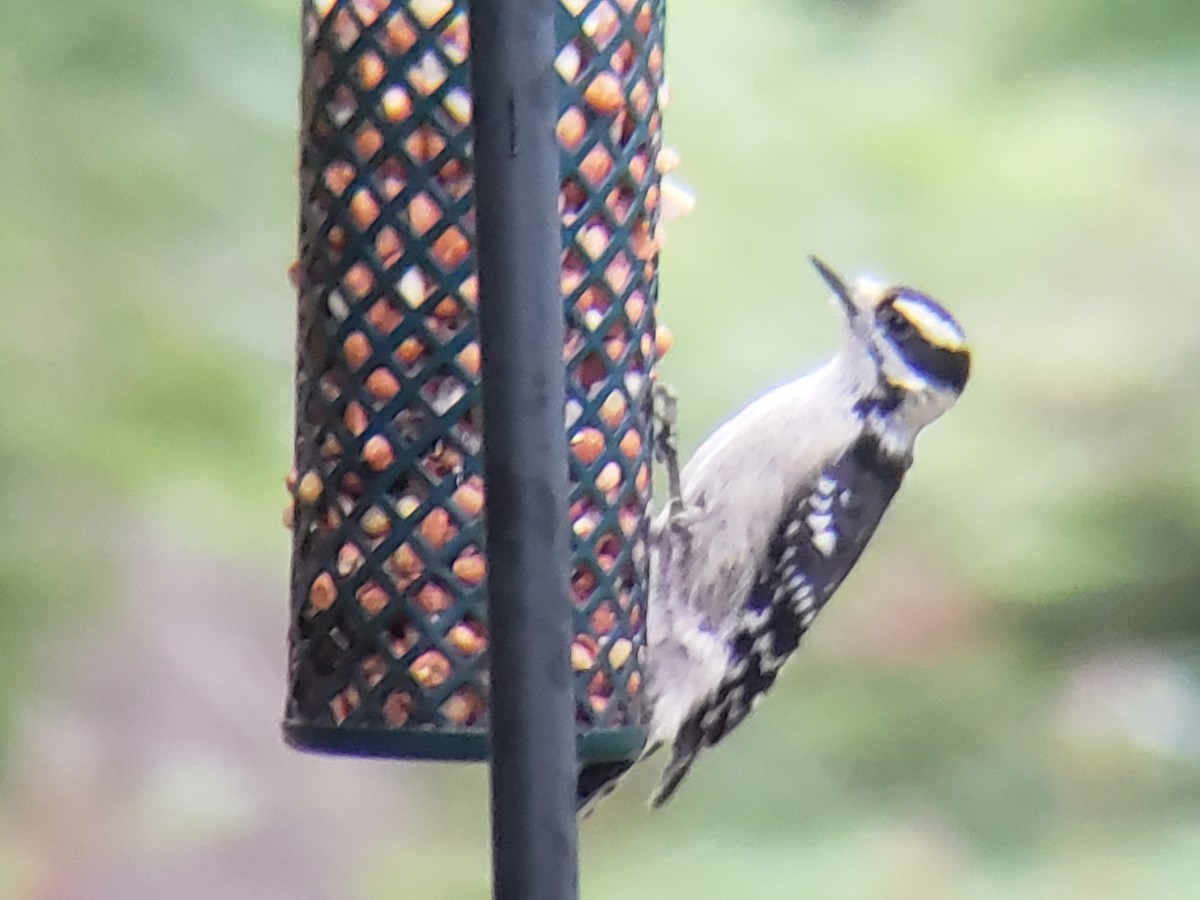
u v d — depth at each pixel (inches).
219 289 420.2
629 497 254.7
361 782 530.0
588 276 247.3
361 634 246.1
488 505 193.8
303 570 253.4
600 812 528.7
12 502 399.5
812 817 526.9
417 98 242.1
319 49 248.8
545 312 193.8
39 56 417.4
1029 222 535.5
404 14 241.6
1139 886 504.4
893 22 565.3
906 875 503.5
